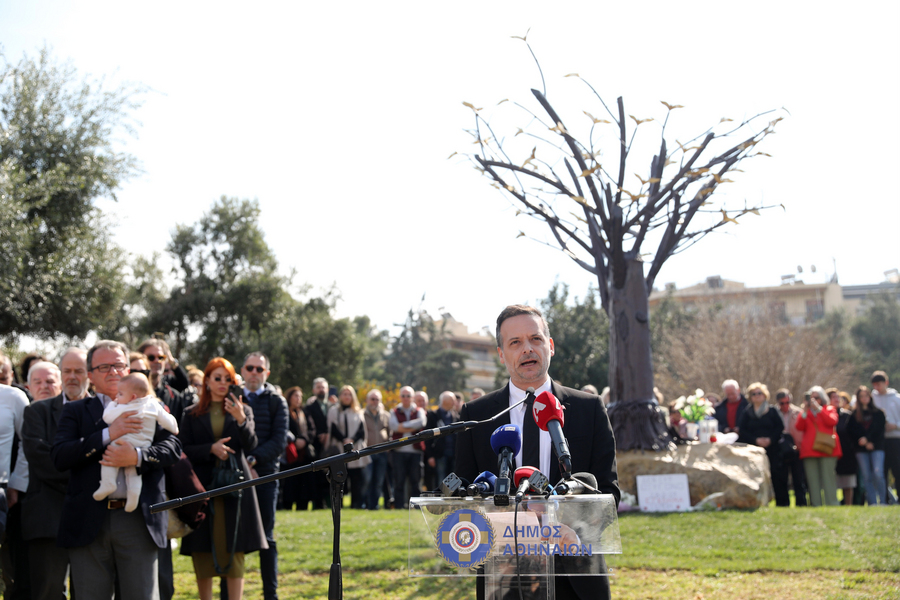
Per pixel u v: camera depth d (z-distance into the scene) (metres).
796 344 31.75
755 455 10.49
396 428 13.18
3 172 15.20
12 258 15.31
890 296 50.81
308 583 6.76
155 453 4.71
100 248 18.28
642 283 10.45
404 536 8.62
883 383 12.44
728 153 9.61
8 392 5.79
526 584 2.58
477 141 9.84
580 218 10.30
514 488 2.93
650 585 6.30
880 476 11.77
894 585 5.97
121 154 18.36
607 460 3.42
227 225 35.25
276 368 33.00
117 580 4.75
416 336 51.84
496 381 37.84
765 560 6.96
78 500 4.59
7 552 6.05
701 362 31.91
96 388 5.02
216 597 6.60
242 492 5.83
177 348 34.69
